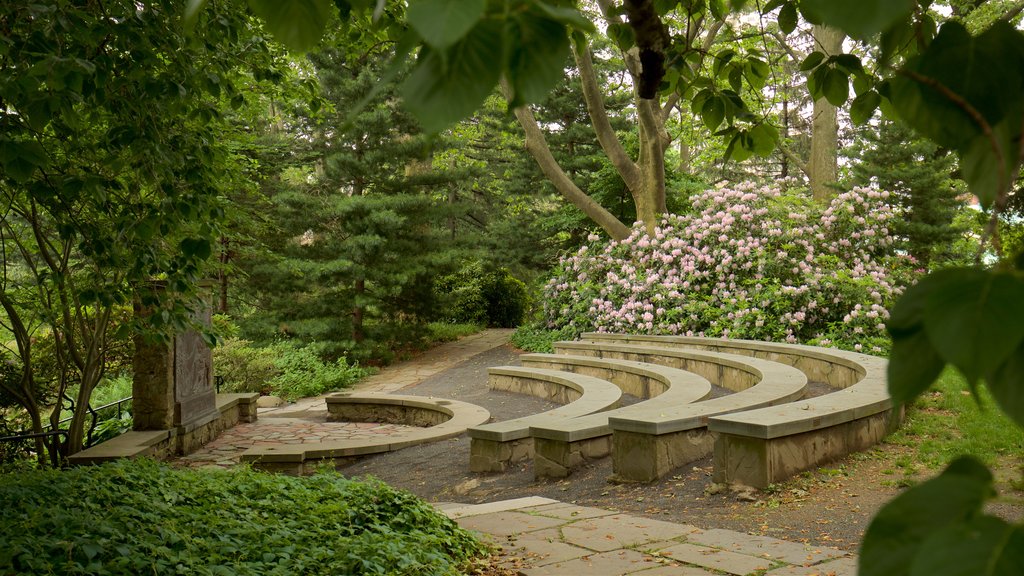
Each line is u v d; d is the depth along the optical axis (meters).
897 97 0.71
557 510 6.48
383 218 20.00
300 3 0.78
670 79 2.64
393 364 21.12
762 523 5.70
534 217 29.77
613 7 1.93
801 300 14.27
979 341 0.50
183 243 5.07
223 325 17.36
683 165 26.66
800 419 6.61
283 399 16.92
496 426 9.01
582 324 19.20
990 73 0.67
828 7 0.52
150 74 4.93
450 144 21.75
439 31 0.56
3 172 4.88
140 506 5.04
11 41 4.03
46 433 8.06
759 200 16.59
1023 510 4.54
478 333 26.44
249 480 6.45
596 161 26.12
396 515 5.64
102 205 5.26
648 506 6.55
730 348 13.85
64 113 3.86
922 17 1.70
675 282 16.56
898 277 14.74
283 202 20.17
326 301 20.95
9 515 4.45
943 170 17.47
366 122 20.00
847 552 4.87
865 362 10.20
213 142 6.04
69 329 8.55
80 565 3.71
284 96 8.48
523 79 0.68
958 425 7.69
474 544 5.33
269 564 4.29
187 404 10.88
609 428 8.41
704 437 7.85
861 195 15.83
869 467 6.85
